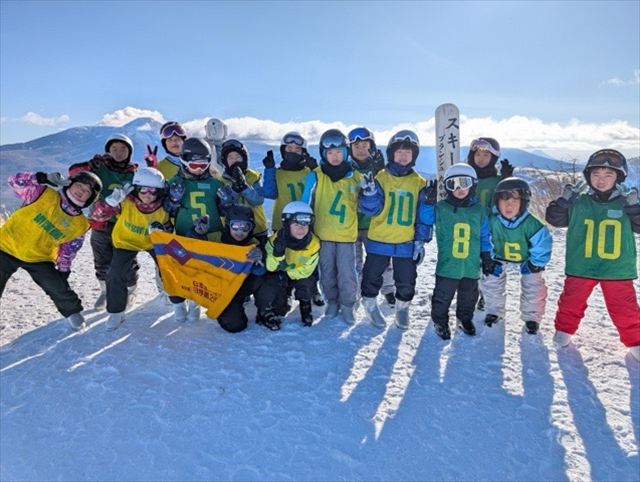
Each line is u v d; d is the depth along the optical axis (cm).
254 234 459
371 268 424
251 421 277
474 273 397
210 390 310
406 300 418
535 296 403
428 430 271
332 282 436
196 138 420
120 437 263
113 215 450
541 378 330
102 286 479
